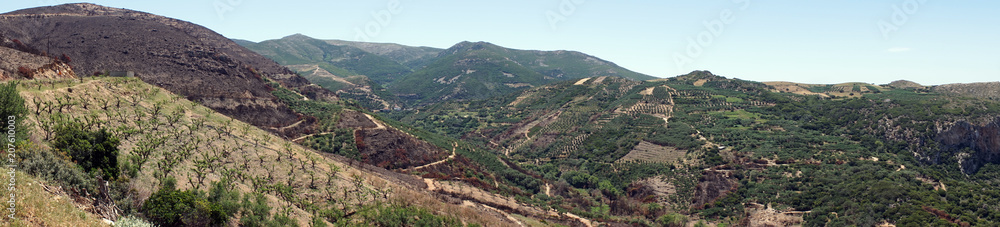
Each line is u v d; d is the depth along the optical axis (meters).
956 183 108.12
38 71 71.81
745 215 104.56
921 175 112.75
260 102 117.56
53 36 133.38
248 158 65.56
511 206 93.75
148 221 34.25
